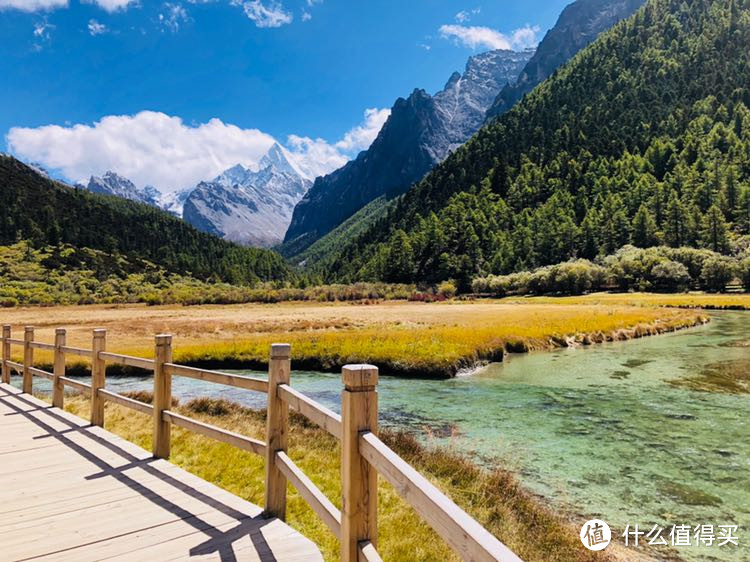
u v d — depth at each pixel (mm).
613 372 20000
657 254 92125
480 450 10172
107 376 21109
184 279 160250
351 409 2410
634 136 163250
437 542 5223
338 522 2594
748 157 130000
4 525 4027
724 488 8086
